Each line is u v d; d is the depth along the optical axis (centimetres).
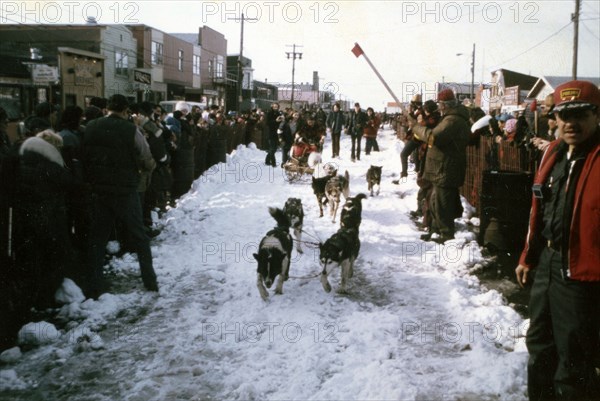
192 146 1220
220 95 5544
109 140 548
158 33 4059
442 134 721
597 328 290
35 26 3306
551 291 301
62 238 542
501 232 704
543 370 322
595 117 282
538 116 819
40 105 620
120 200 559
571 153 294
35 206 501
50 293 534
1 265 466
